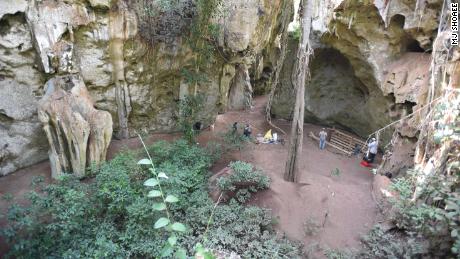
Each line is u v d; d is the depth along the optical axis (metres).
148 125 16.52
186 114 16.06
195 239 9.85
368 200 12.52
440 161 9.41
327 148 17.42
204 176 12.80
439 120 9.70
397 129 13.74
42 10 11.48
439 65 11.05
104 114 12.62
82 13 12.37
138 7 13.72
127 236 9.29
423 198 9.68
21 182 12.10
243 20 15.82
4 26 11.24
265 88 26.03
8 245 9.12
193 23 15.20
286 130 19.33
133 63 14.54
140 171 11.56
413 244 8.80
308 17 11.57
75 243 8.88
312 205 12.06
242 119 20.59
